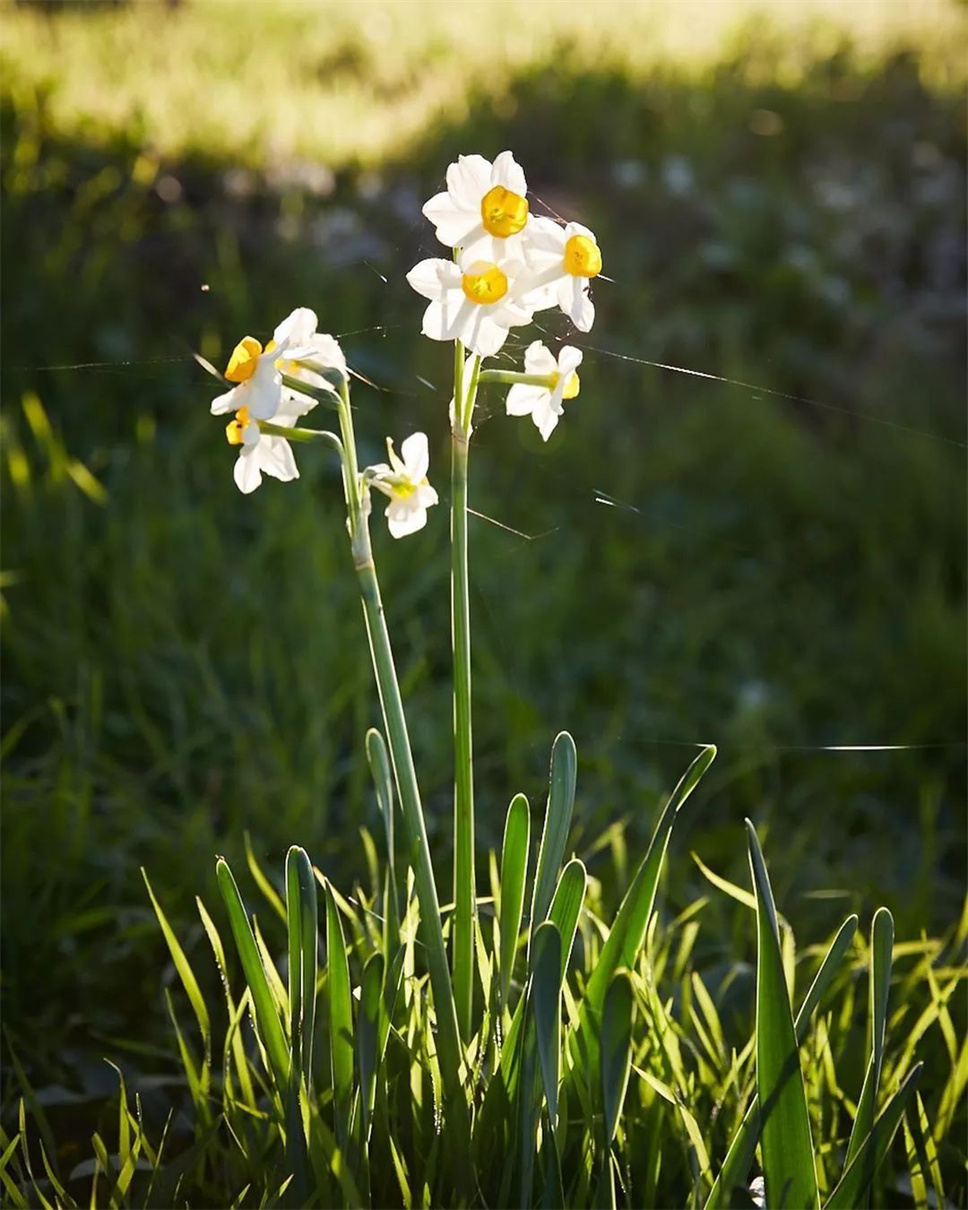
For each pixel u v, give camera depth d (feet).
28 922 4.61
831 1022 4.29
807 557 9.18
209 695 6.00
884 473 9.73
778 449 9.75
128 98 11.54
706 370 10.88
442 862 5.14
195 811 5.17
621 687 7.39
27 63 11.57
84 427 8.54
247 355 3.46
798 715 7.36
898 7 18.03
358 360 9.42
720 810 6.38
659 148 13.53
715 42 16.43
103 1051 4.46
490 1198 3.70
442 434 9.23
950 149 14.52
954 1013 4.49
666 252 12.09
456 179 3.40
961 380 11.52
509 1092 3.68
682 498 9.39
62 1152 4.19
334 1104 3.65
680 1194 3.91
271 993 3.64
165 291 9.91
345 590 6.97
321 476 8.46
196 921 4.78
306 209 11.09
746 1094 3.91
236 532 7.80
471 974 3.69
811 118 14.47
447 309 3.42
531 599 7.50
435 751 6.06
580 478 9.24
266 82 13.25
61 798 4.77
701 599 8.42
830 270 12.15
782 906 5.22
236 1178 3.90
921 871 5.05
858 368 11.40
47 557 6.61
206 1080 3.93
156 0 15.25
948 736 7.16
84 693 5.88
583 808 5.77
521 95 13.94
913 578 8.89
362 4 16.57
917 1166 3.83
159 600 6.48
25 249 9.61
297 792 5.30
